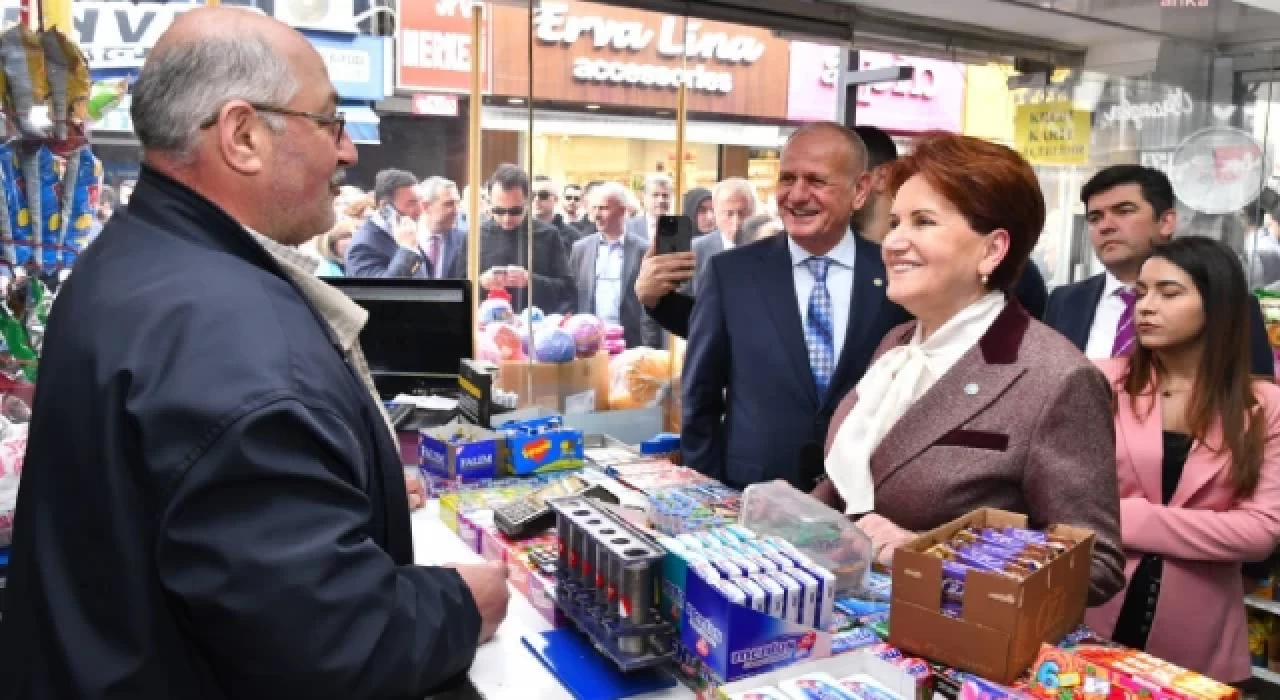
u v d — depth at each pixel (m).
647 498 1.88
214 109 1.12
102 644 1.03
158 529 0.96
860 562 1.54
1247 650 2.19
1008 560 1.28
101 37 2.96
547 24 3.51
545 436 2.20
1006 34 3.97
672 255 2.88
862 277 2.62
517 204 3.63
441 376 2.64
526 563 1.61
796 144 2.59
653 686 1.29
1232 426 2.11
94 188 2.21
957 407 1.59
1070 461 1.50
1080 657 1.18
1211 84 4.05
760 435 2.60
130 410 0.98
